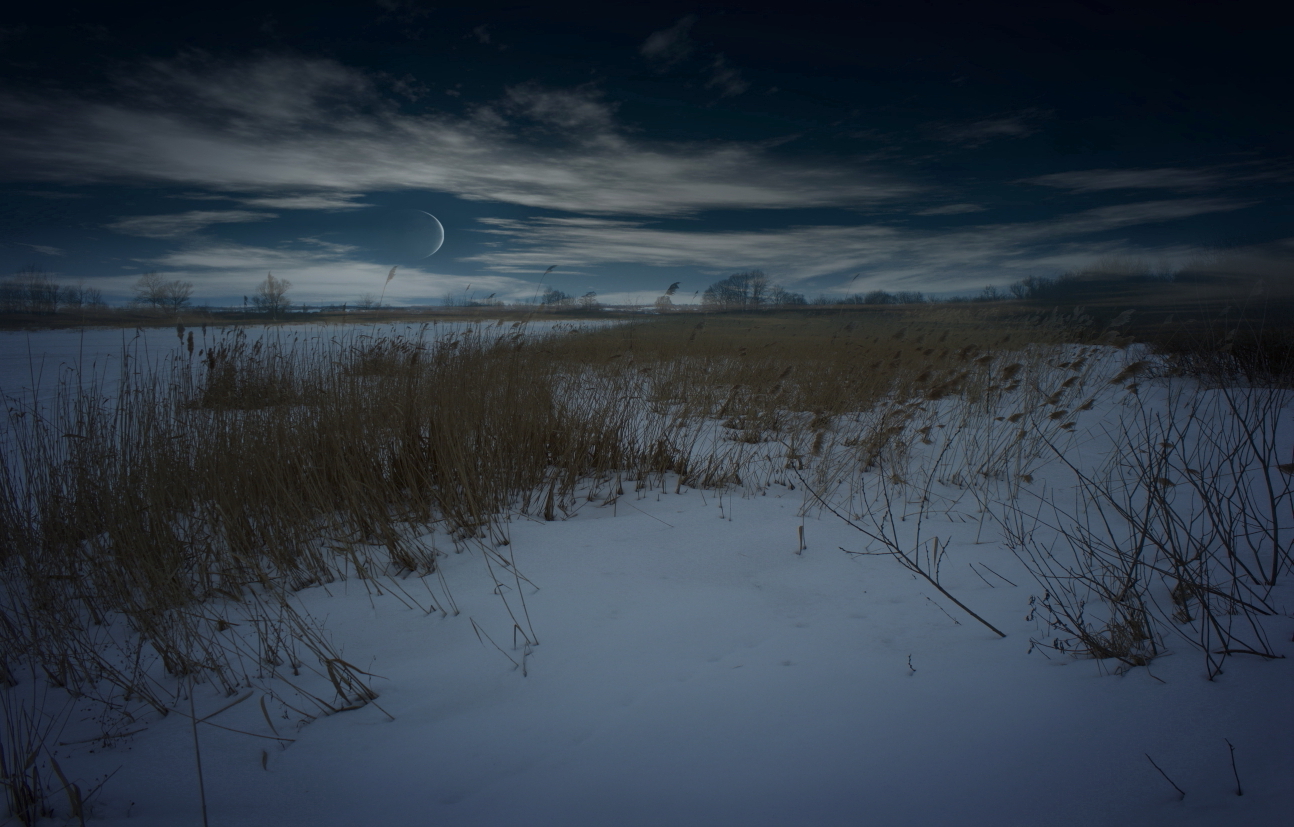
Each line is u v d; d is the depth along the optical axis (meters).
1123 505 3.96
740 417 6.50
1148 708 1.90
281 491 3.59
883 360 7.80
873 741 1.86
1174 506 3.84
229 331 6.76
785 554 3.43
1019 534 3.61
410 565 3.32
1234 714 1.81
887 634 2.54
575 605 2.86
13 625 2.69
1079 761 1.71
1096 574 2.99
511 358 5.45
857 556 3.39
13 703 2.32
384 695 2.26
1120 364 8.34
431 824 1.63
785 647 2.46
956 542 3.56
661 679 2.26
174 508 3.49
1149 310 9.90
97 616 2.94
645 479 4.79
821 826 1.54
